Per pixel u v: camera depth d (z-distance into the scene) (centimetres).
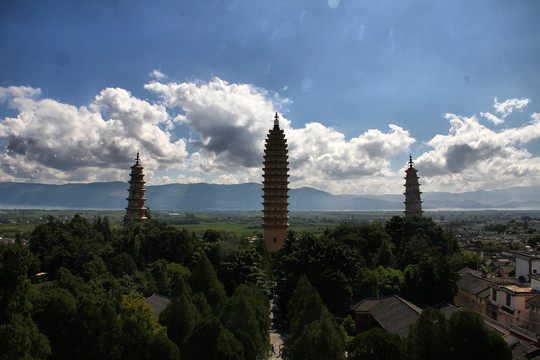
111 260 8994
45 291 5969
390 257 10306
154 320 5388
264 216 12319
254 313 5247
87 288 6800
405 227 12575
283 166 12406
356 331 7344
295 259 8131
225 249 8962
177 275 8469
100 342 4334
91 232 11050
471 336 4025
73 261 8500
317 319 5306
